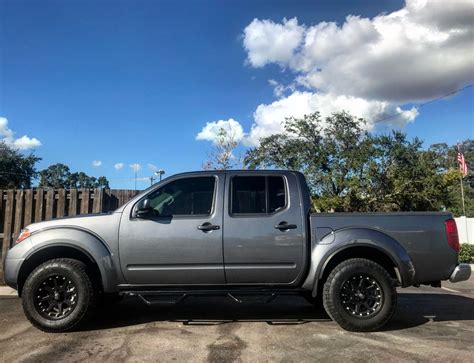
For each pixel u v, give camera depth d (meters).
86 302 6.10
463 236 23.14
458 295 9.53
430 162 24.67
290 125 27.95
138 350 5.38
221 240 6.21
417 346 5.54
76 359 5.08
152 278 6.23
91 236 6.25
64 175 92.62
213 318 6.92
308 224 6.34
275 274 6.25
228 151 30.47
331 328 6.32
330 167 26.25
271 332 6.12
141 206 6.37
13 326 6.54
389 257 6.21
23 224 10.10
